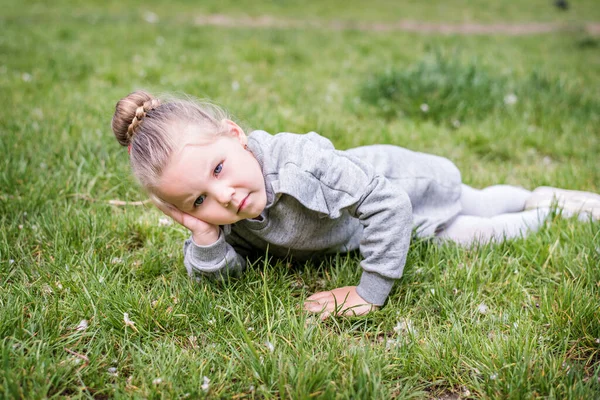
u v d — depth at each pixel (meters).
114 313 2.00
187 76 5.30
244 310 2.07
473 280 2.21
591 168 3.41
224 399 1.70
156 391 1.67
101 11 10.62
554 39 9.31
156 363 1.81
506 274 2.33
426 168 2.53
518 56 7.26
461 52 7.40
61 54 5.93
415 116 4.29
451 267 2.35
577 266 2.28
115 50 6.39
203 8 11.87
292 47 7.19
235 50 6.72
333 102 4.67
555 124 4.17
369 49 7.36
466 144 3.86
